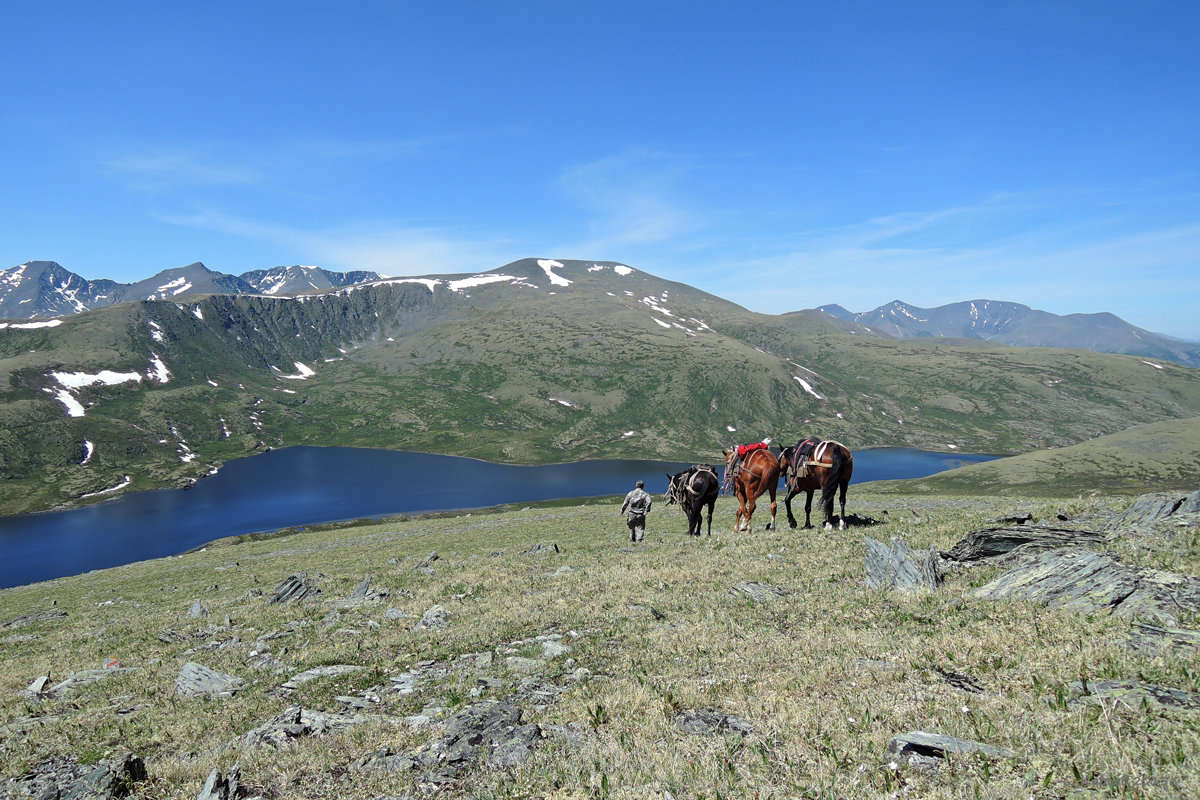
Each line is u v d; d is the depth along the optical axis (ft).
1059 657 24.49
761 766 19.12
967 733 19.35
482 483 646.33
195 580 128.47
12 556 397.39
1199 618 26.05
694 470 91.61
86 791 24.18
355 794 22.00
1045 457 591.37
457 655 41.42
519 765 21.74
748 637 35.14
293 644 50.62
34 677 51.80
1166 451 567.18
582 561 73.72
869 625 34.71
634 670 32.42
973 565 44.86
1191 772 14.70
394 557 122.11
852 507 150.41
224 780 23.26
